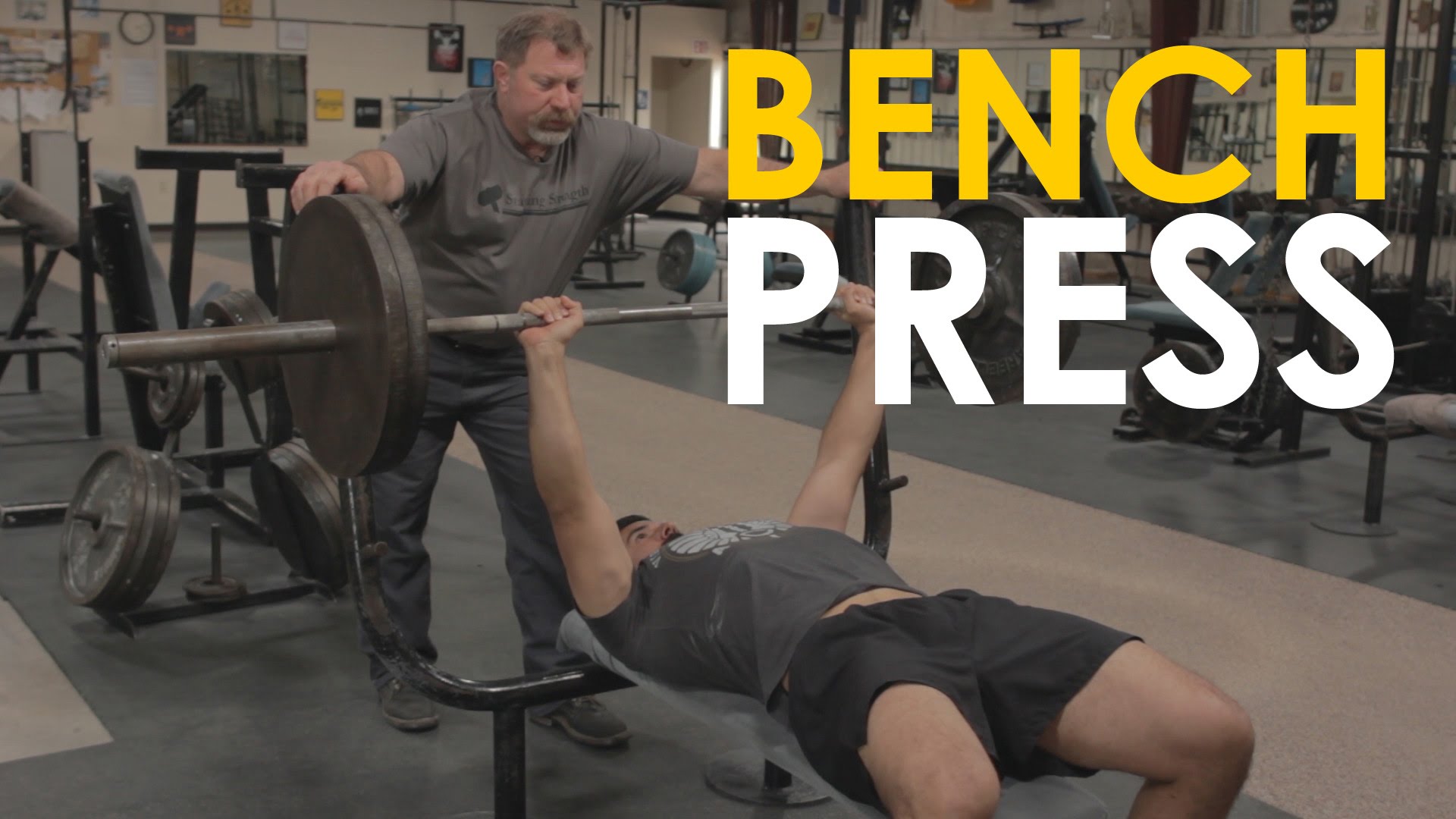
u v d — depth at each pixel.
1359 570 3.85
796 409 5.87
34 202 4.82
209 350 1.72
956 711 1.57
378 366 1.71
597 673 2.06
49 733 2.64
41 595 3.43
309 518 3.32
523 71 2.22
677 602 1.92
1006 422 5.79
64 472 4.58
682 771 2.59
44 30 11.74
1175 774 1.58
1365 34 8.36
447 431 2.57
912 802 1.47
